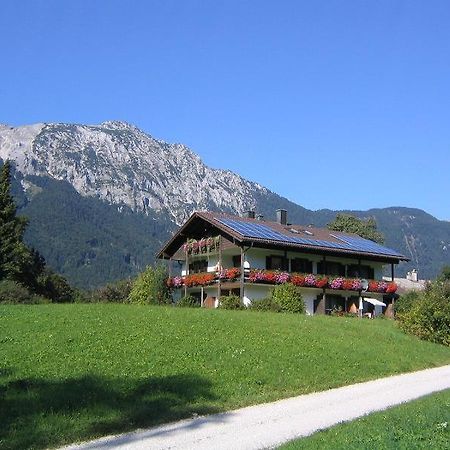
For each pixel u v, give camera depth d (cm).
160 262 5938
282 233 5266
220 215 5388
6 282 4472
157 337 2256
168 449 1211
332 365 2261
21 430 1287
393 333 3172
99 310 2808
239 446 1231
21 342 2034
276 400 1755
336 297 5519
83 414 1425
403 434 1206
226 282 4916
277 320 2973
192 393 1684
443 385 2103
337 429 1331
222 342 2305
